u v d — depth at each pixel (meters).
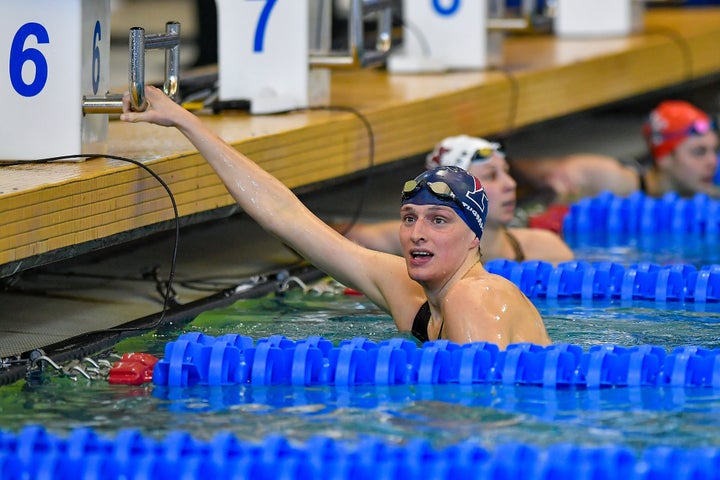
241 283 15.79
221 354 11.23
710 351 11.39
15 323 13.89
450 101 20.55
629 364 11.02
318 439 9.14
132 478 8.77
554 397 10.56
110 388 11.06
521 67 23.89
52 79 13.34
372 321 13.75
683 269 15.31
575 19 29.45
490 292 11.75
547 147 28.11
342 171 17.83
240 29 17.81
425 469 8.64
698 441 9.42
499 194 17.02
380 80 22.28
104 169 13.19
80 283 15.92
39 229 12.15
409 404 10.40
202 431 9.81
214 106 17.81
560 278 15.52
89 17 13.55
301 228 12.95
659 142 23.09
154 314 14.05
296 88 18.17
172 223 14.45
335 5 30.20
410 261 12.04
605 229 20.75
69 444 9.11
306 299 15.07
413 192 12.02
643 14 30.47
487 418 10.00
